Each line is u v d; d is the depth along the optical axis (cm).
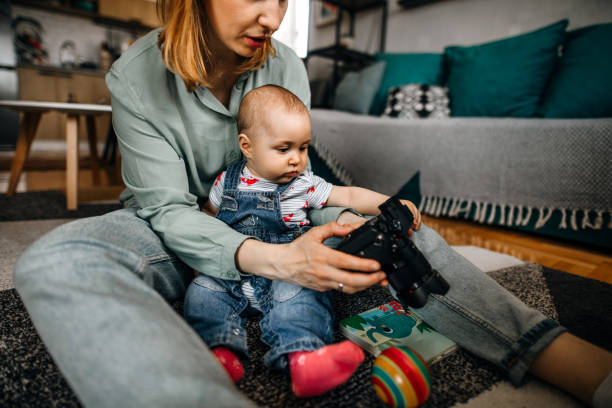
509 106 191
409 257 51
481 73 205
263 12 53
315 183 75
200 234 56
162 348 36
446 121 175
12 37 400
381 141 196
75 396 50
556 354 52
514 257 123
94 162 245
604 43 167
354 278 47
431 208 185
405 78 248
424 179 182
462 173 169
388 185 196
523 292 91
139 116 61
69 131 171
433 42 273
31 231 135
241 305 62
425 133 179
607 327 74
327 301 62
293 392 52
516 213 160
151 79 62
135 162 62
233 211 70
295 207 71
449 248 65
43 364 57
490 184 161
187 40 57
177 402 32
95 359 35
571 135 138
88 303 38
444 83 245
